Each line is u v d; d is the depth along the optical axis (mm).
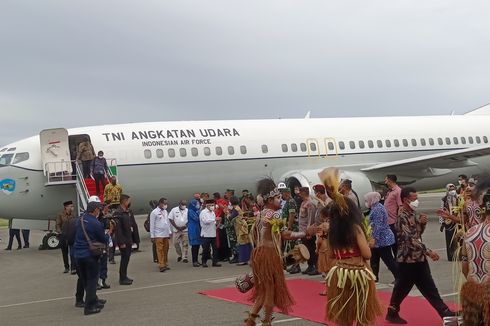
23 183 19266
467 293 4742
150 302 9672
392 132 24516
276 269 6863
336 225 5891
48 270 14727
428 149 24906
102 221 11625
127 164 19828
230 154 21344
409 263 7211
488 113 28359
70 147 20297
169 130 20953
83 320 8562
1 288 12188
